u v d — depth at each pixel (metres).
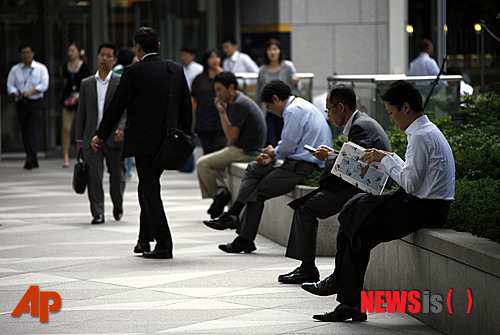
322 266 12.96
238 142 17.58
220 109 17.75
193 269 12.73
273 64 23.11
